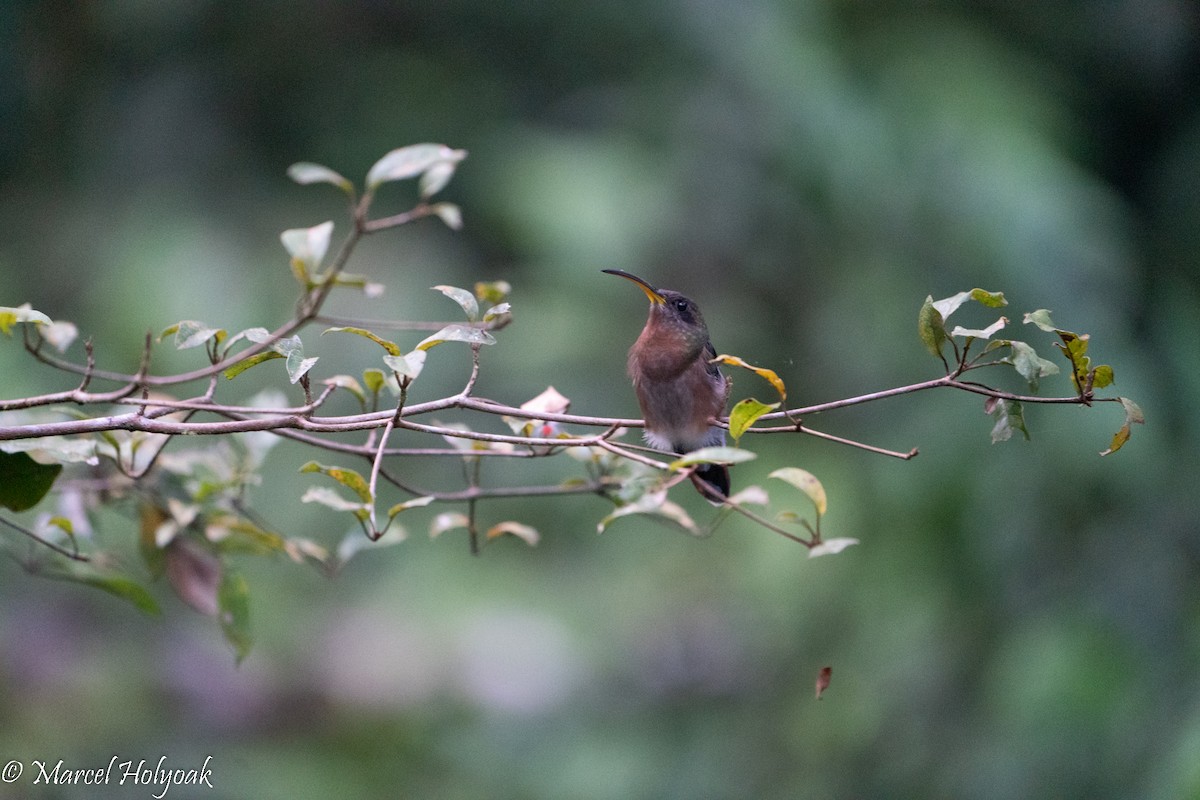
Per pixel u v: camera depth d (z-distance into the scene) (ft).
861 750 33.91
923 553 34.50
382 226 15.64
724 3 40.83
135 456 17.44
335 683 40.86
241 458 19.45
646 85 43.80
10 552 19.03
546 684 41.22
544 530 42.65
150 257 39.81
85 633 38.11
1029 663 30.76
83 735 33.58
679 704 39.88
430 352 39.40
